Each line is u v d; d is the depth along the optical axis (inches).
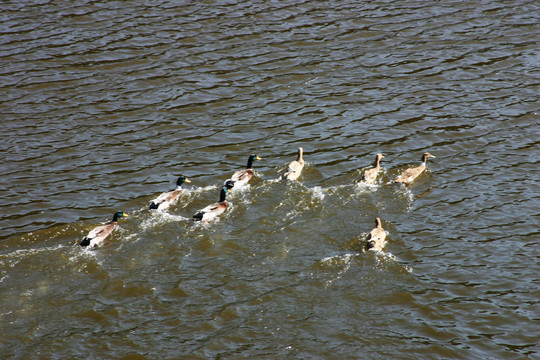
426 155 1219.2
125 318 832.9
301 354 776.3
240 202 1102.4
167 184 1176.2
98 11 1876.2
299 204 1098.1
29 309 844.0
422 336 812.0
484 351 792.3
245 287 890.7
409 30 1804.9
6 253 962.1
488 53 1681.8
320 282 902.4
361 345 793.6
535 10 1925.4
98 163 1238.9
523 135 1321.4
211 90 1517.0
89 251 965.8
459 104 1451.8
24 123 1362.0
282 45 1718.8
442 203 1106.7
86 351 778.2
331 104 1462.8
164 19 1844.2
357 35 1777.8
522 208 1085.1
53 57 1621.6
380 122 1389.0
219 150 1293.1
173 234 1011.3
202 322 826.8
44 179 1181.7
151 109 1435.8
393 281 908.0
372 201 1111.0
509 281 914.7
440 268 940.6
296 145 1309.1
